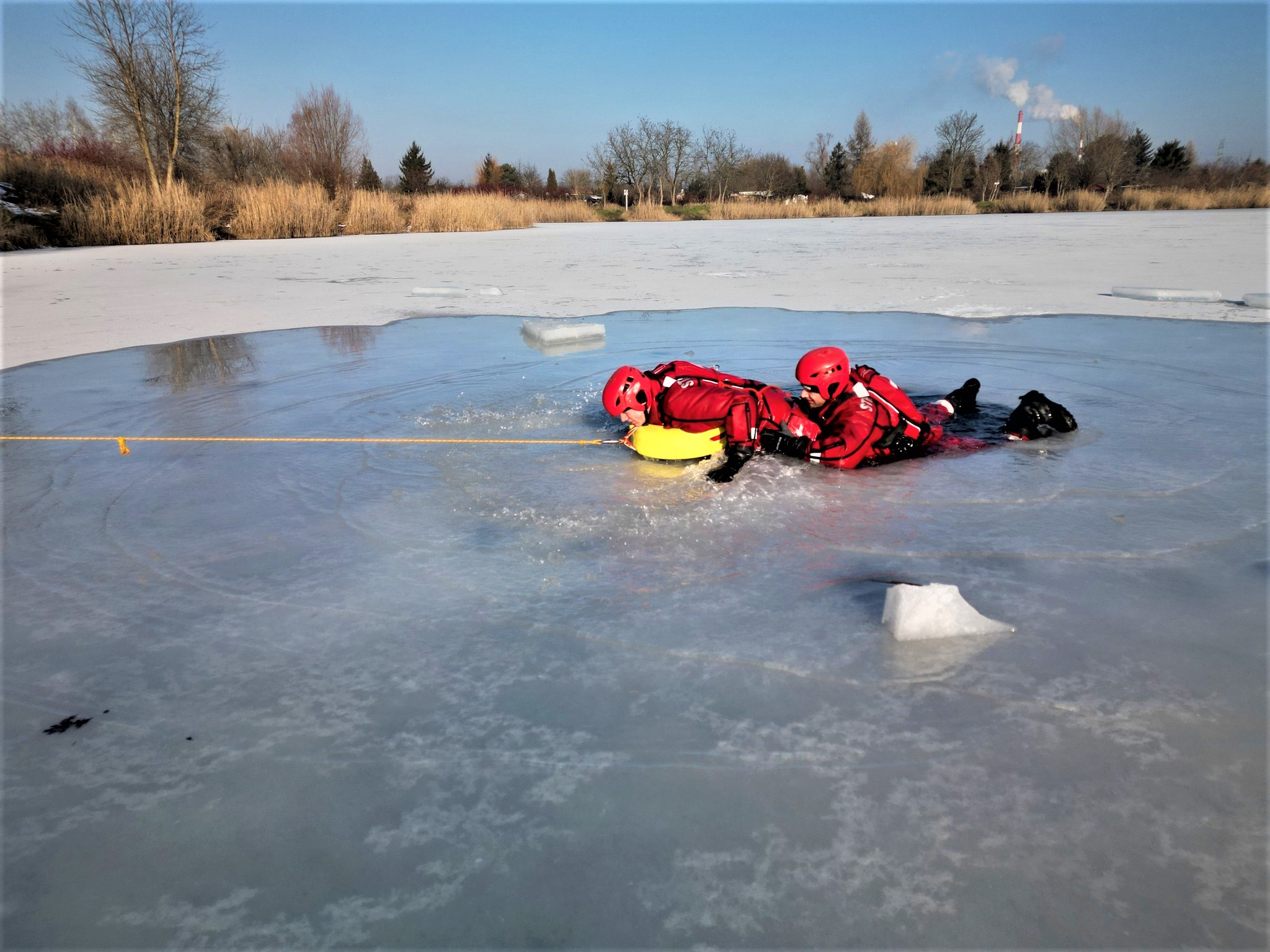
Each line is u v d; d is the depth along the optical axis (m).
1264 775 1.48
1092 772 1.50
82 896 1.29
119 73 19.55
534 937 1.18
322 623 2.13
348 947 1.18
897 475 3.18
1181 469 3.14
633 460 3.44
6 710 1.80
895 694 1.75
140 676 1.92
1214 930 1.17
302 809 1.46
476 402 4.45
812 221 30.92
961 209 36.34
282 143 29.28
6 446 3.82
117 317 7.89
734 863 1.31
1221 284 8.76
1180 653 1.88
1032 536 2.57
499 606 2.19
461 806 1.46
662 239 19.88
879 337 6.14
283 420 4.16
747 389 3.52
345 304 8.63
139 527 2.84
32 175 19.28
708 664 1.88
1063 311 7.14
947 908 1.22
